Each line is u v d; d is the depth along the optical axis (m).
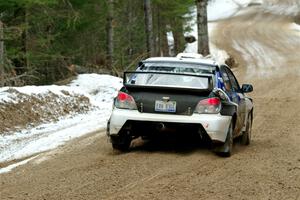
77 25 60.38
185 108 22.81
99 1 62.16
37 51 55.44
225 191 17.66
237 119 24.31
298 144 26.53
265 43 116.31
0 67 43.84
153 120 22.88
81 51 68.56
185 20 103.38
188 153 24.03
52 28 59.31
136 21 92.44
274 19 153.00
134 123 23.12
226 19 160.25
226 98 23.34
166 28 99.62
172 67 25.00
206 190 17.77
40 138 30.30
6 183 19.75
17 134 32.12
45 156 24.66
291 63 85.25
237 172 20.33
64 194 17.56
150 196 17.02
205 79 23.58
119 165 21.62
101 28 69.94
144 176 19.72
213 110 22.73
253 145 26.48
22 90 37.66
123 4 85.69
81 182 19.08
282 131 30.64
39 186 18.86
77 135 30.64
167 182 18.83
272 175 19.78
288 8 168.75
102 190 17.89
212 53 103.06
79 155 24.36
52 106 37.91
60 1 56.12
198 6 68.19
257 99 46.31
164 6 91.38
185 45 118.25
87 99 42.16
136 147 25.61
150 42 70.25
